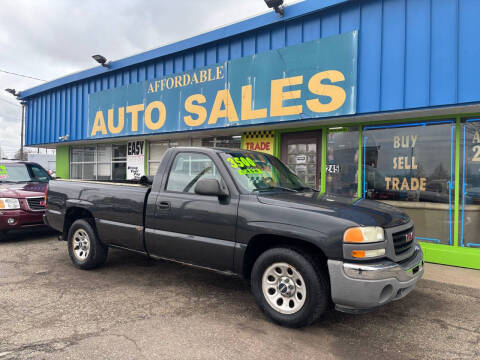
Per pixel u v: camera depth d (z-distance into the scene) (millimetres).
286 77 6977
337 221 3236
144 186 4863
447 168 6094
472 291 4691
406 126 6480
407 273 3340
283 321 3455
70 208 5586
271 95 7191
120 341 3176
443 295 4547
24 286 4645
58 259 6047
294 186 4500
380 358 2984
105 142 12305
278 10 7016
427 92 5609
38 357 2871
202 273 5348
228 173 4023
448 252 5855
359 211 3488
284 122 7137
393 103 5910
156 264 5816
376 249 3184
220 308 3998
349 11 6422
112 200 4973
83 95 11906
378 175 6770
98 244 5277
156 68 9805
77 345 3090
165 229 4371
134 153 11383
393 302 4301
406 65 5809
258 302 3645
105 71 10953
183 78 8836
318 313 3303
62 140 12578
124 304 4070
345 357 2988
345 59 6270
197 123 8531
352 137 7066
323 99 6516
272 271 3615
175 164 4547
